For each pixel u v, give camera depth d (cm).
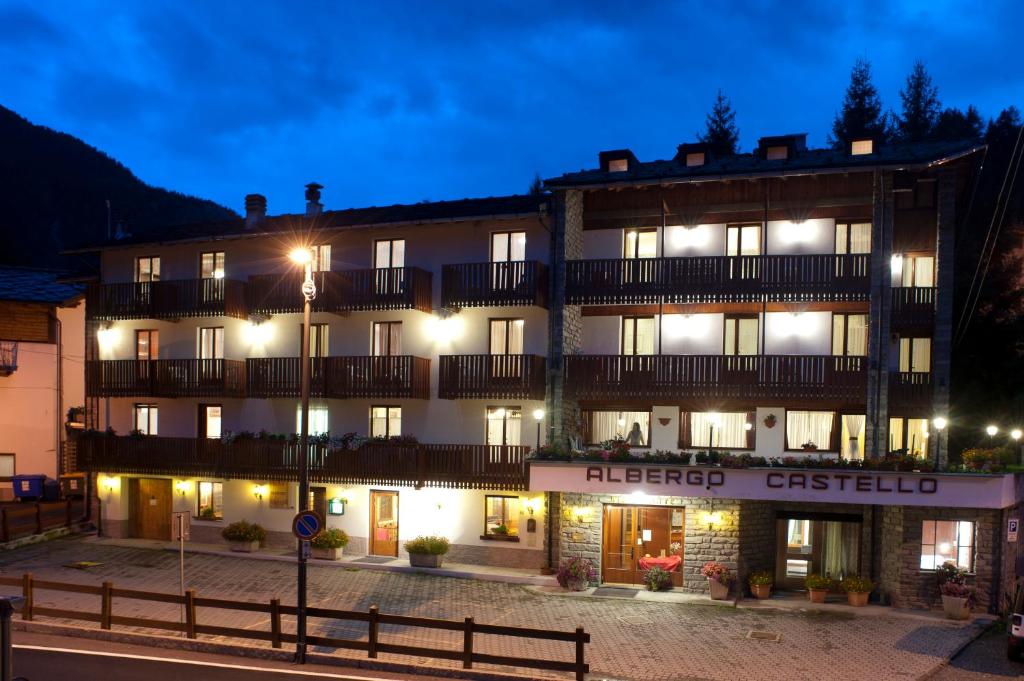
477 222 2764
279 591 2338
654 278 2578
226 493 3009
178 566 2650
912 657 1786
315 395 2819
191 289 3009
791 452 2550
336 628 1953
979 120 4988
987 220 3656
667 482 2370
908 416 2430
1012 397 3231
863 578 2292
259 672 1602
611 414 2727
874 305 2389
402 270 2750
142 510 3139
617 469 2417
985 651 1858
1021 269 3494
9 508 2975
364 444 2752
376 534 2830
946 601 2130
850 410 2506
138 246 3138
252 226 3148
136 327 3200
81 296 3678
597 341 2770
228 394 2938
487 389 2645
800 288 2459
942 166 2381
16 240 7425
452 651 1648
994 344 3288
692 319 2672
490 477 2617
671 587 2405
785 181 2564
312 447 2820
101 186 12262
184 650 1775
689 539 2394
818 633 1977
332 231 2866
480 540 2697
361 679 1576
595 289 2620
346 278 2814
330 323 2941
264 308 2925
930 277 2489
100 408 3256
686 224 2655
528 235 2728
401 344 2859
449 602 2242
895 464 2245
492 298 2648
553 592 2381
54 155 12381
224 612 2094
